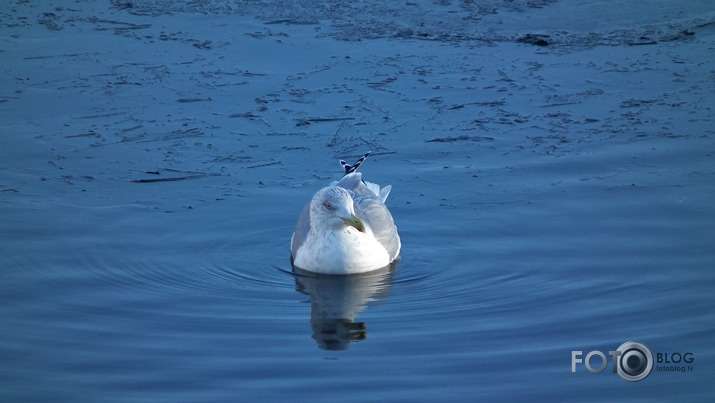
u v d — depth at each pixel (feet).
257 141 56.24
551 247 43.65
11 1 81.35
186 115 59.72
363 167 52.75
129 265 42.16
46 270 41.27
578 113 59.72
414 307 38.81
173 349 35.06
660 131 56.54
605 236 44.37
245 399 31.63
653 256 42.19
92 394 31.96
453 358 34.24
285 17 78.64
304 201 48.88
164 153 54.34
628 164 52.16
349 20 78.02
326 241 42.45
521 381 32.78
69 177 50.90
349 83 64.90
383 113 60.18
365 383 32.60
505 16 79.41
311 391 32.12
